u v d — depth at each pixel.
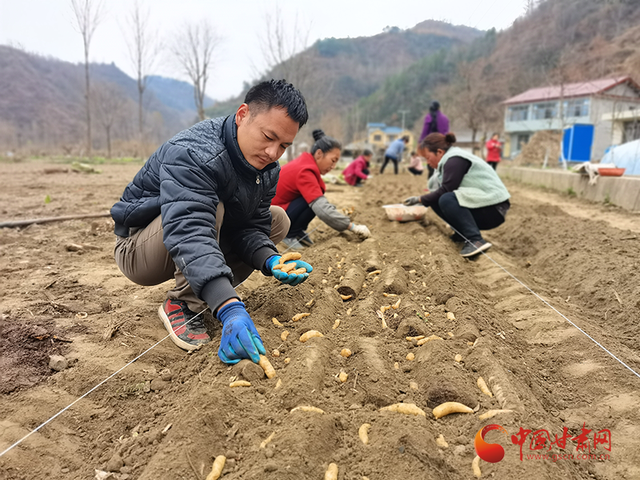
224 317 1.96
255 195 2.40
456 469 1.49
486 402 1.81
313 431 1.56
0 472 1.55
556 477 1.43
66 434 1.77
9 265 3.66
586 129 20.33
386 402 1.84
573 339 2.54
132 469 1.56
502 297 3.35
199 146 2.11
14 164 18.25
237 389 1.82
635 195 6.41
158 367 2.21
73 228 5.12
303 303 2.72
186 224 1.99
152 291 3.18
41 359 2.25
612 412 1.90
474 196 4.31
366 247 4.10
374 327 2.51
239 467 1.48
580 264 3.76
